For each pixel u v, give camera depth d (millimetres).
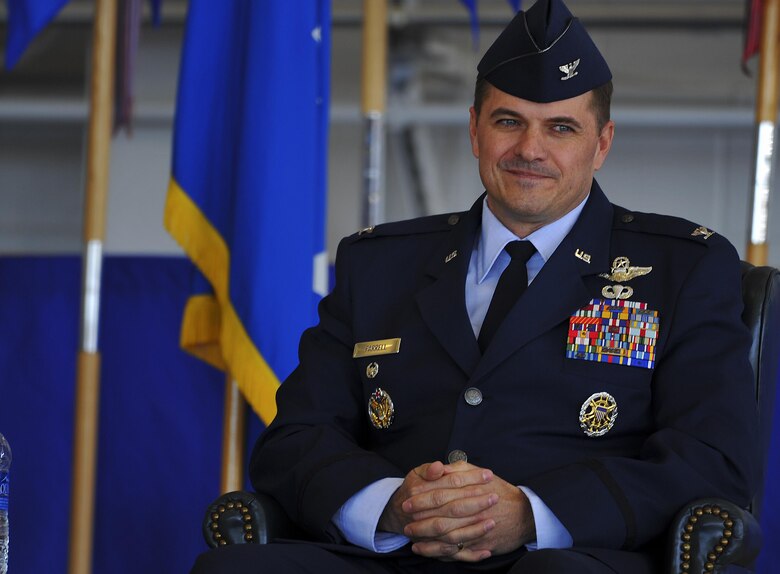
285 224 10852
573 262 7711
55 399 13680
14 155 19391
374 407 7836
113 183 19312
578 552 6512
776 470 12406
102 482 13516
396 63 19000
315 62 11266
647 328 7426
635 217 8016
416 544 6922
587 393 7363
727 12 18625
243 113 10969
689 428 7031
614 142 19000
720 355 7262
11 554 13445
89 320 12156
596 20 18891
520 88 7727
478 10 18812
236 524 7305
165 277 13695
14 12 11922
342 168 19047
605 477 6816
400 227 8508
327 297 8570
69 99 19203
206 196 11148
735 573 6656
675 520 6672
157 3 14258
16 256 13867
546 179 7715
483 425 7402
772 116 11961
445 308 7789
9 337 13797
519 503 6820
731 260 7613
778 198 18281
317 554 6934
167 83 19250
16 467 13609
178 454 13516
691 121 18703
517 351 7469
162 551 13414
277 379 10633
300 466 7465
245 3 11297
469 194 19125
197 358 13594
